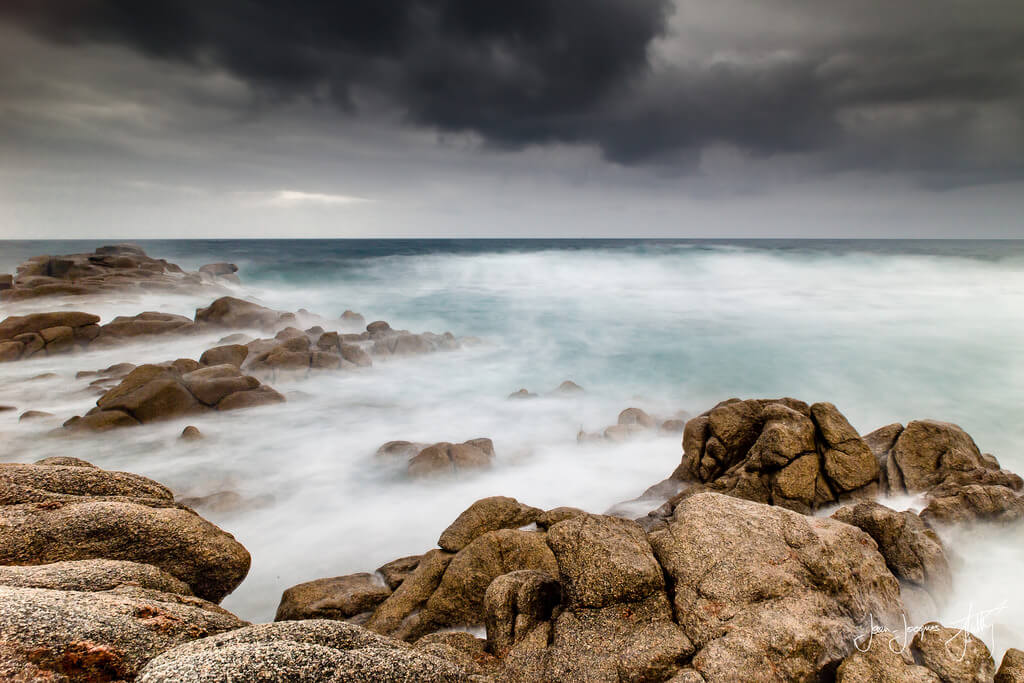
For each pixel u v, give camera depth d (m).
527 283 57.59
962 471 11.74
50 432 19.34
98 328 30.70
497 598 8.06
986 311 36.69
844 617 7.11
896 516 9.37
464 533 11.00
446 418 22.86
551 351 34.25
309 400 24.23
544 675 6.79
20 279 41.78
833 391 25.17
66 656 5.01
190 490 16.17
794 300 43.38
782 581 7.34
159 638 5.62
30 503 8.56
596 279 57.28
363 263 73.50
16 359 27.33
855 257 57.41
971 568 9.52
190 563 8.64
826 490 12.14
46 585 6.66
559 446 19.27
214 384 22.42
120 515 8.48
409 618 9.61
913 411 22.47
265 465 18.12
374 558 12.98
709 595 7.34
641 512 13.35
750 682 6.30
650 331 37.47
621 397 25.69
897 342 31.22
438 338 34.06
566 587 7.87
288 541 13.66
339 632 5.60
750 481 12.52
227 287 50.66
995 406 22.59
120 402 20.38
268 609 11.24
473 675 5.60
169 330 32.03
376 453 18.45
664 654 6.72
